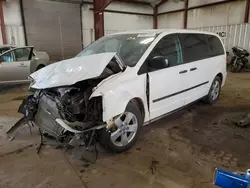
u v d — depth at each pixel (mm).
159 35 3018
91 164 2340
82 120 2201
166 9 13086
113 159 2438
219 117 3756
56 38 10289
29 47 6234
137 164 2338
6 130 3242
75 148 2668
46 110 2488
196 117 3756
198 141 2865
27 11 9289
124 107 2336
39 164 2336
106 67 2443
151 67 2746
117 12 12125
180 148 2678
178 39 3297
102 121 2215
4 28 8898
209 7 11016
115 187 1974
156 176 2133
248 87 6211
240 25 9898
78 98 2139
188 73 3365
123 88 2344
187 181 2055
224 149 2660
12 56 5941
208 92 4180
